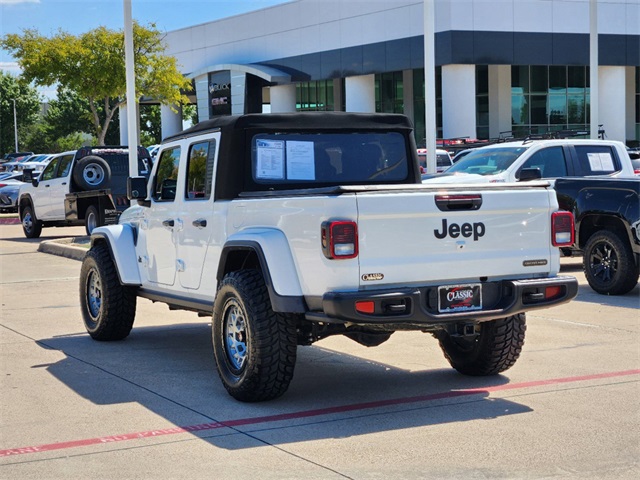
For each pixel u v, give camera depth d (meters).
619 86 48.56
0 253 19.95
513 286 6.78
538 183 7.00
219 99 56.94
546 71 49.41
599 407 6.72
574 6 46.09
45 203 23.16
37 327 10.66
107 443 6.00
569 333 9.71
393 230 6.39
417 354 8.82
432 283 6.58
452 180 14.89
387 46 46.97
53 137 102.38
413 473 5.31
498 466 5.41
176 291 8.43
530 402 6.91
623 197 12.08
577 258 17.00
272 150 7.72
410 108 51.72
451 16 43.28
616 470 5.32
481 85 49.25
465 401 6.98
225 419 6.54
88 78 36.91
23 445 5.98
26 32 36.56
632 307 11.39
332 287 6.30
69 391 7.44
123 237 9.30
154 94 40.81
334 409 6.78
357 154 8.09
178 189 8.27
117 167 21.77
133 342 9.66
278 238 6.67
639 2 47.62
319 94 56.91
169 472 5.40
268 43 54.75
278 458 5.62
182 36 61.66
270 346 6.68
